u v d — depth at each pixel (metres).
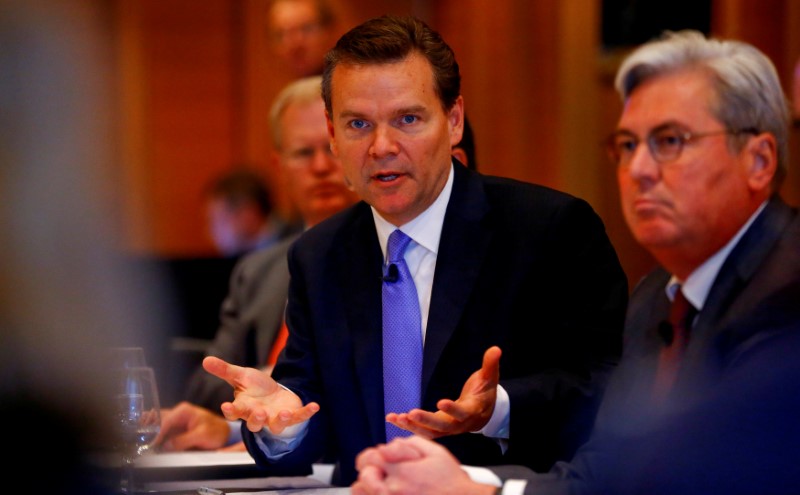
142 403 4.62
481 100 14.76
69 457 1.79
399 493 3.66
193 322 9.44
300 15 10.23
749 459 3.11
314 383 4.95
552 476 3.97
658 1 12.70
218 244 13.20
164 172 17.61
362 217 5.07
